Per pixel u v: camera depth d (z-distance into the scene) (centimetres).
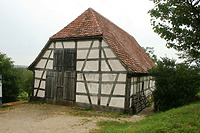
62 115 840
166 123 517
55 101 1105
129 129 530
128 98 893
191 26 510
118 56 913
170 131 448
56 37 1101
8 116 812
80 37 1013
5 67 1298
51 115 838
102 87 957
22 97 1900
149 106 1216
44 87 1160
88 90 995
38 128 634
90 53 999
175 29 516
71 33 1081
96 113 890
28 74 2002
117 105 916
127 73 897
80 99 1019
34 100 1196
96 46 984
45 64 1165
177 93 884
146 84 1318
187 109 671
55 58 1120
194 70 940
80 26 1120
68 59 1069
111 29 1338
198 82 938
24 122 714
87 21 1142
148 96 1347
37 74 1200
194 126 469
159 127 485
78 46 1038
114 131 538
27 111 922
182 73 909
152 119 643
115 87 924
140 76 1106
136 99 1023
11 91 1302
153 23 564
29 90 1983
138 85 1082
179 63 954
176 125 489
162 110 927
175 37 518
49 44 1148
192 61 593
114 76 930
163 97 922
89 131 591
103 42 966
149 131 475
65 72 1076
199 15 500
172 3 523
